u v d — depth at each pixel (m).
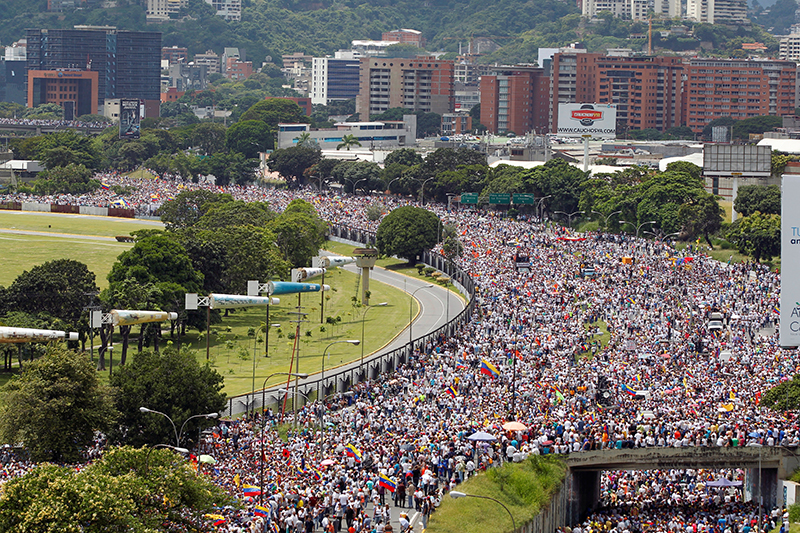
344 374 181.75
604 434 135.50
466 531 112.69
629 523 122.62
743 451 136.25
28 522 90.50
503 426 133.62
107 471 102.75
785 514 123.69
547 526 124.88
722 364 174.62
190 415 142.62
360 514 112.44
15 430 137.00
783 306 130.38
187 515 102.69
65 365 139.88
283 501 112.25
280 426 151.25
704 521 123.31
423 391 161.38
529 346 192.00
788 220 129.38
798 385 151.25
